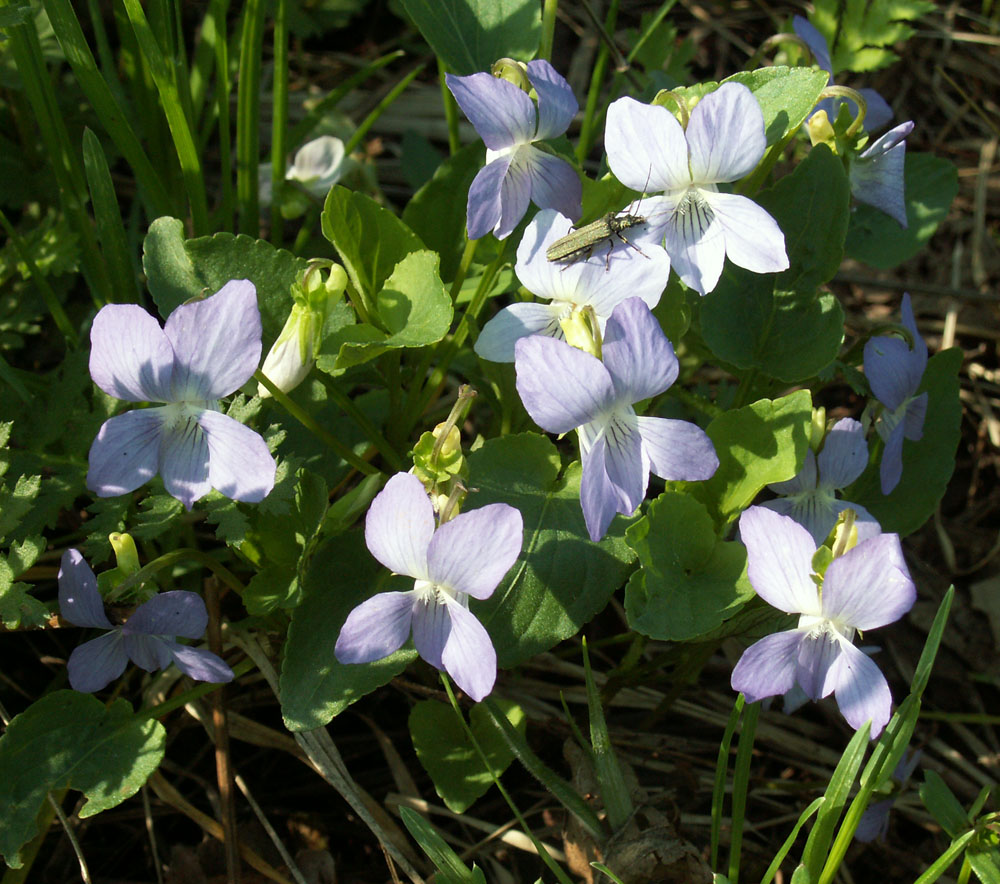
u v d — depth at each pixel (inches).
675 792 7.5
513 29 7.9
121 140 7.8
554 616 6.7
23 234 8.9
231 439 6.2
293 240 9.8
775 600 6.3
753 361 7.4
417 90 11.1
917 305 10.1
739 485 6.9
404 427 7.9
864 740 6.0
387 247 7.3
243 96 8.3
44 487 7.0
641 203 6.7
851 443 7.1
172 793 7.2
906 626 8.6
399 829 7.3
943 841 7.7
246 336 6.2
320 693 6.6
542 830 7.3
